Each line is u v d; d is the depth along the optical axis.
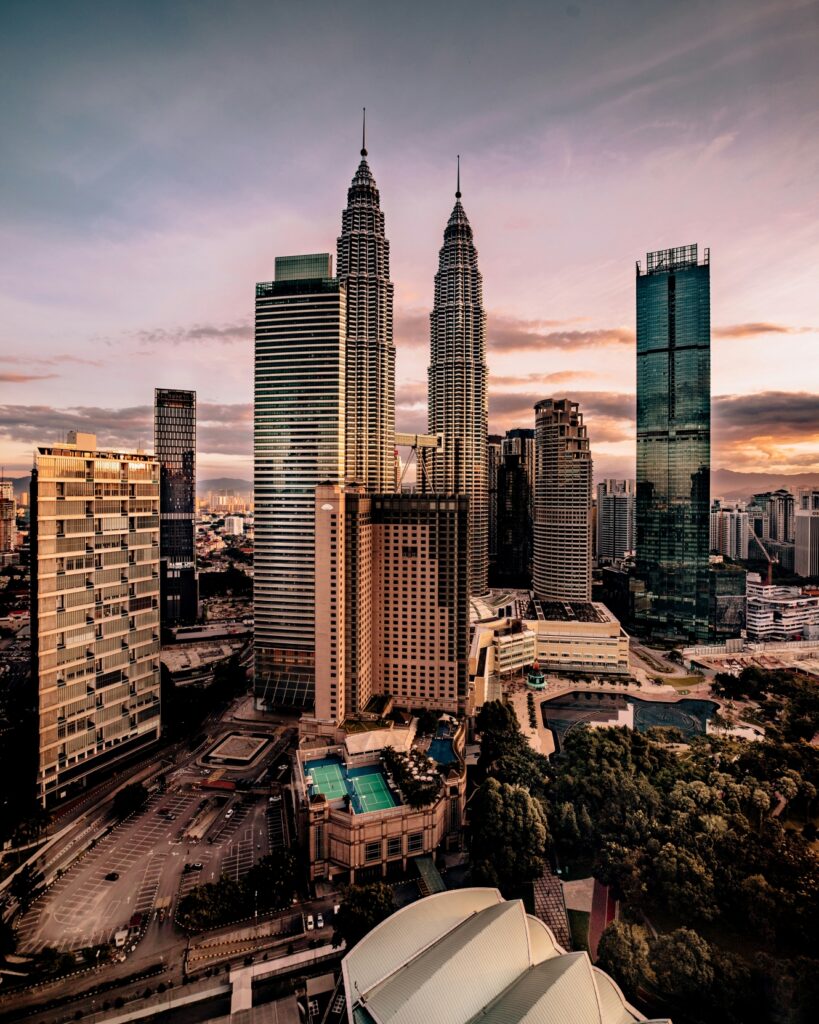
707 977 114.81
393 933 116.69
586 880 157.50
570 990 101.81
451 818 171.50
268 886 145.50
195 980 125.75
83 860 163.88
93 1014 118.38
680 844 153.62
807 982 113.06
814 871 144.12
